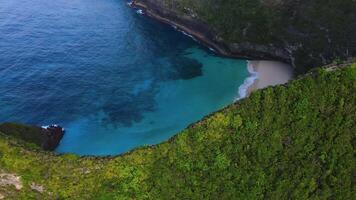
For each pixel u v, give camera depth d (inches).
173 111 2915.8
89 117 2859.3
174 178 1881.2
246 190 1820.9
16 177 1846.7
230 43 3447.3
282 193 1788.9
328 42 2989.7
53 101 2987.2
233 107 1964.8
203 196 1845.5
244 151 1884.8
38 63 3385.8
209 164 1889.8
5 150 1862.7
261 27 3363.7
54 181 1865.2
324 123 1845.5
